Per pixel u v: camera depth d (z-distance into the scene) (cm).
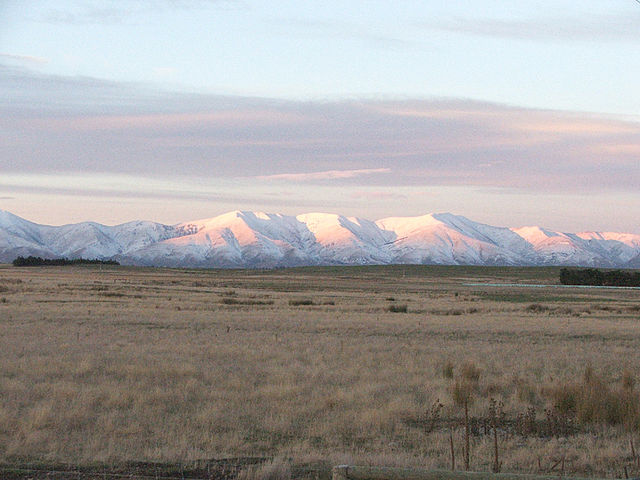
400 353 4300
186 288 16712
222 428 2216
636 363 3934
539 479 1368
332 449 1977
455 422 2388
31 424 2136
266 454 1916
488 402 2709
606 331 6169
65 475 1648
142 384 2936
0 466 1733
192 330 5781
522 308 10525
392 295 15762
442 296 15512
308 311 9000
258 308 9594
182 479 1612
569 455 1972
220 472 1700
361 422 2309
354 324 6650
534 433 2258
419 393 2870
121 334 5291
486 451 2006
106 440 2009
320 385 3000
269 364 3684
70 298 10600
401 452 1977
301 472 1706
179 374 3216
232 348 4322
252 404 2589
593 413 2402
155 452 1872
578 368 3625
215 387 2927
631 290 19512
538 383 3112
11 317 6781
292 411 2462
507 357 4203
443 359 3978
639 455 1939
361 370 3481
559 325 6862
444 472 1358
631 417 2294
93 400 2548
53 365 3431
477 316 8556
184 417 2352
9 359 3659
